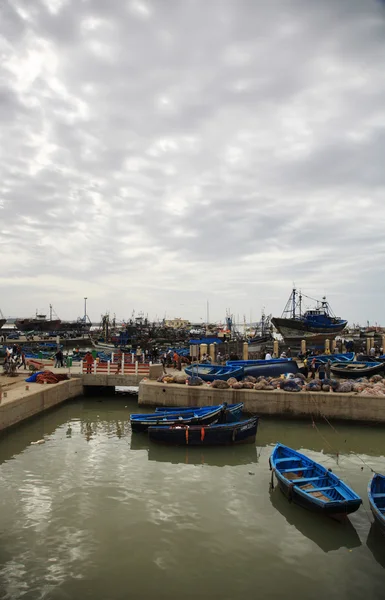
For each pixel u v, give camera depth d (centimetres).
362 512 1191
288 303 6738
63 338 7894
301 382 2469
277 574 907
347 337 9050
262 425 2211
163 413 2038
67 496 1281
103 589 851
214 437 1783
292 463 1394
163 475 1467
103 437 1942
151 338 7662
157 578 888
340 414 2219
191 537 1050
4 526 1098
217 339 5856
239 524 1116
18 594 832
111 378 2836
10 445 1803
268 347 5106
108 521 1127
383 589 862
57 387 2545
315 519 1139
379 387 2327
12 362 2997
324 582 881
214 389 2389
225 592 847
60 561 946
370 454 1742
